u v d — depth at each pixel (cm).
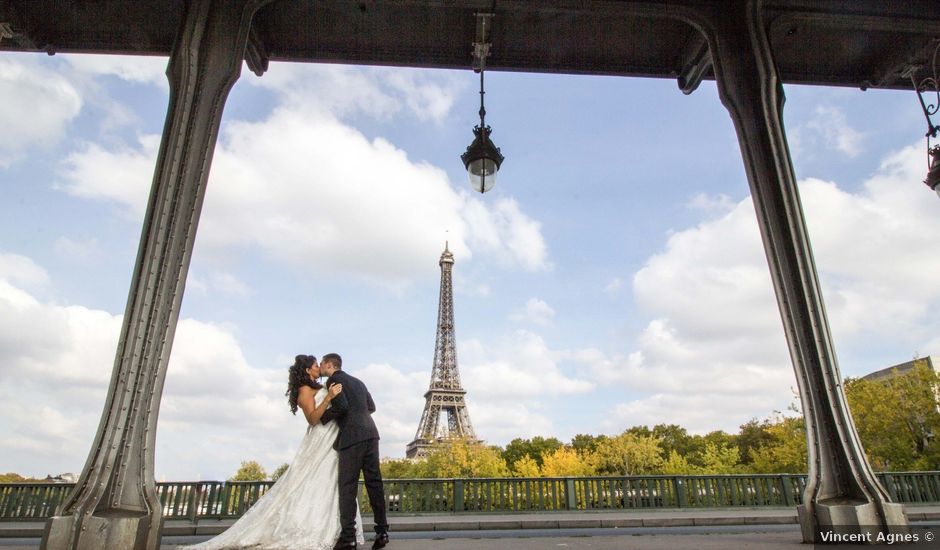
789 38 867
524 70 927
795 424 4644
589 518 1388
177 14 812
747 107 670
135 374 512
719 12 714
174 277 549
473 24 856
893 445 3938
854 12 725
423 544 651
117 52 867
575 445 10106
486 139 791
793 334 588
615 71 937
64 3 796
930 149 799
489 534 1102
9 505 1608
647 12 709
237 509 1597
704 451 8781
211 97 614
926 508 1599
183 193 571
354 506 559
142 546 473
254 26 829
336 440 593
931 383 3938
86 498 465
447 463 7131
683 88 942
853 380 4441
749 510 1620
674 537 743
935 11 741
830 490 542
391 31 866
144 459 503
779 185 628
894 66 898
